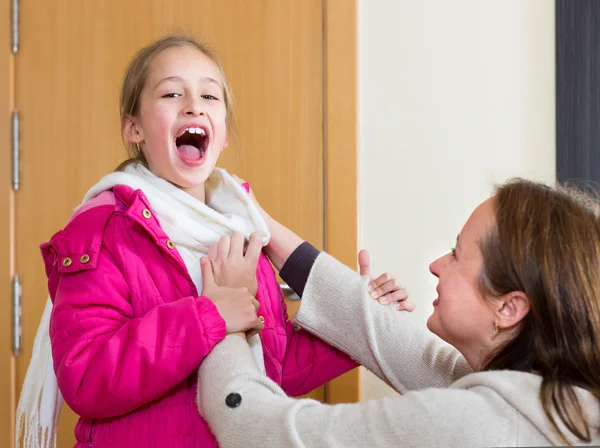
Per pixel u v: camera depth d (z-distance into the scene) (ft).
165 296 3.26
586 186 5.44
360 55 5.77
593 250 2.75
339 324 3.82
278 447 2.62
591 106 5.47
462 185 5.69
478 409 2.52
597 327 2.64
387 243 5.70
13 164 5.92
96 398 2.89
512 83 5.68
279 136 5.80
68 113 5.91
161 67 3.60
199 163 3.59
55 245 3.21
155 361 2.89
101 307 3.08
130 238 3.28
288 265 3.95
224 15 5.87
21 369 5.90
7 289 5.91
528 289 2.75
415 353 3.67
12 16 5.93
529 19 5.68
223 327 3.02
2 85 5.94
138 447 3.11
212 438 3.15
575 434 2.40
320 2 5.79
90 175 5.89
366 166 5.74
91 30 5.91
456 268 3.06
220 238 3.48
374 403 2.72
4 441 5.85
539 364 2.70
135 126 3.75
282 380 4.02
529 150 5.66
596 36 5.48
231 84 5.84
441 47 5.73
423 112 5.72
